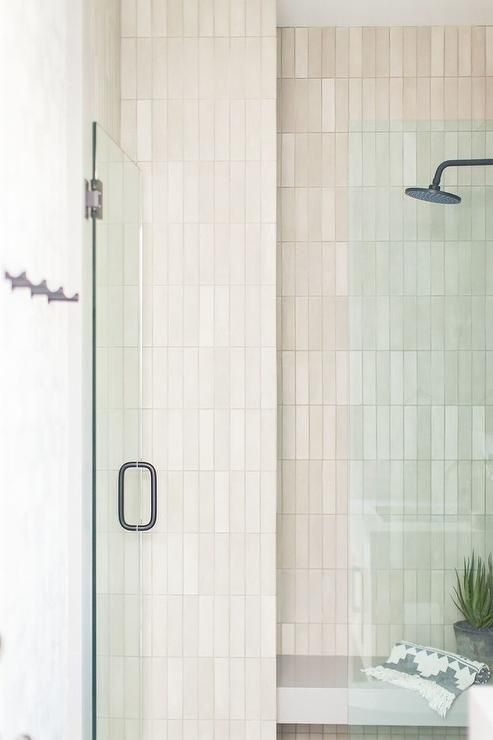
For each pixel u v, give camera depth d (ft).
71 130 7.05
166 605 9.43
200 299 9.42
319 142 10.72
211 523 9.43
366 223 8.28
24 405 5.69
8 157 5.24
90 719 7.25
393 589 8.36
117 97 9.16
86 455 7.24
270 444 9.41
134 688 8.95
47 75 6.30
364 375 8.34
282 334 10.77
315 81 10.70
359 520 8.39
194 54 9.39
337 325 10.73
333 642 10.70
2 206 5.07
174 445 9.44
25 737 5.22
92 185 7.16
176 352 9.43
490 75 10.64
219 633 9.41
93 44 7.66
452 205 8.23
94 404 7.06
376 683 8.38
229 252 9.40
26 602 5.76
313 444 10.74
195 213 9.41
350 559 8.41
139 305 9.19
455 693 8.30
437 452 8.31
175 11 9.39
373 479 8.36
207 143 9.40
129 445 8.68
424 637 8.34
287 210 10.76
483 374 8.28
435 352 8.29
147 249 9.41
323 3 9.87
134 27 9.41
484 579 8.29
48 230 6.33
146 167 9.43
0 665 5.11
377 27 10.67
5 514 5.23
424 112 10.67
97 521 7.16
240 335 9.41
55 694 6.61
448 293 8.26
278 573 10.73
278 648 10.73
